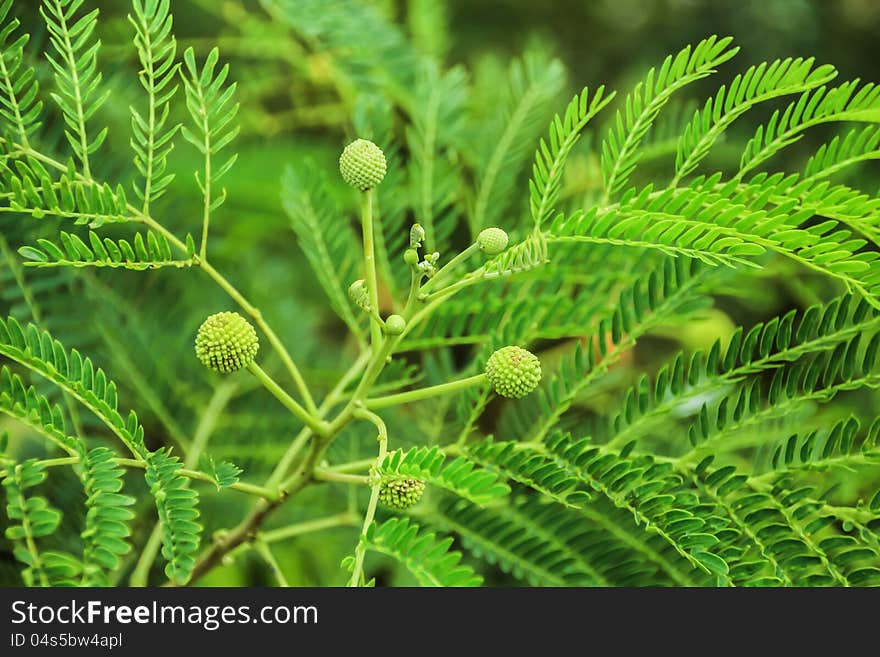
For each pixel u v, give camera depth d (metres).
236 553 0.49
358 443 0.53
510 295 0.50
